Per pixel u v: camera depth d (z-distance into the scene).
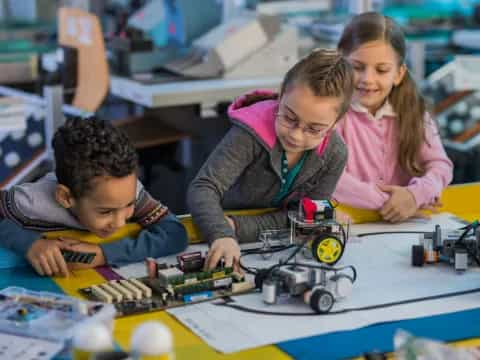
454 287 1.32
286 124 1.43
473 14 4.12
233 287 1.28
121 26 3.14
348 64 1.43
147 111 3.19
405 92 1.95
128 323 1.16
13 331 1.09
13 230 1.42
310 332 1.13
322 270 1.26
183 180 3.29
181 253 1.49
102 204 1.33
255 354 1.07
